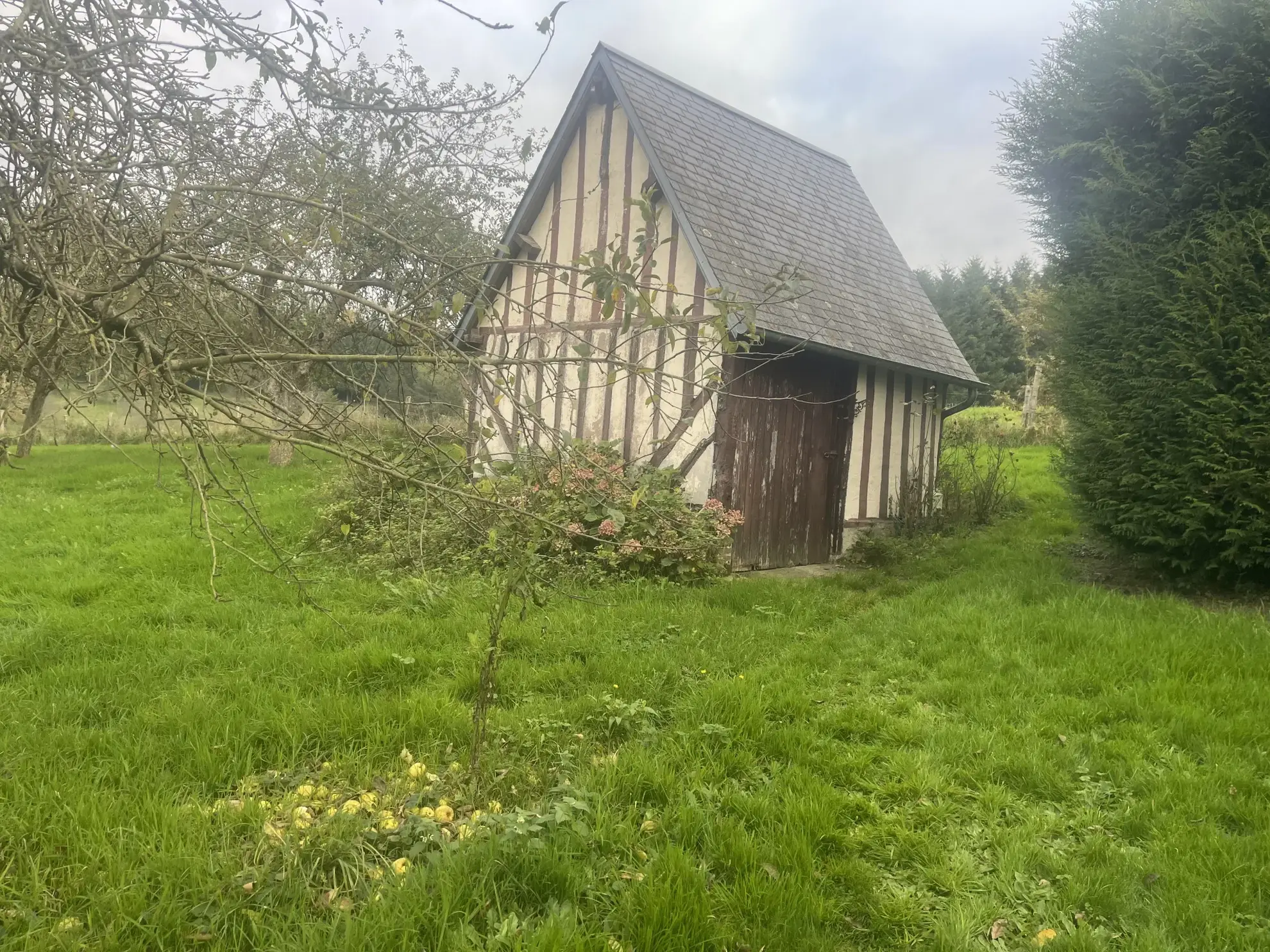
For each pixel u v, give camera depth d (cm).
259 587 707
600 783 359
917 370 1118
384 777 366
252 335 322
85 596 696
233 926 257
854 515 1102
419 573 685
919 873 317
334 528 891
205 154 322
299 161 333
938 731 432
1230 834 342
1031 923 290
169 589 707
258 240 323
